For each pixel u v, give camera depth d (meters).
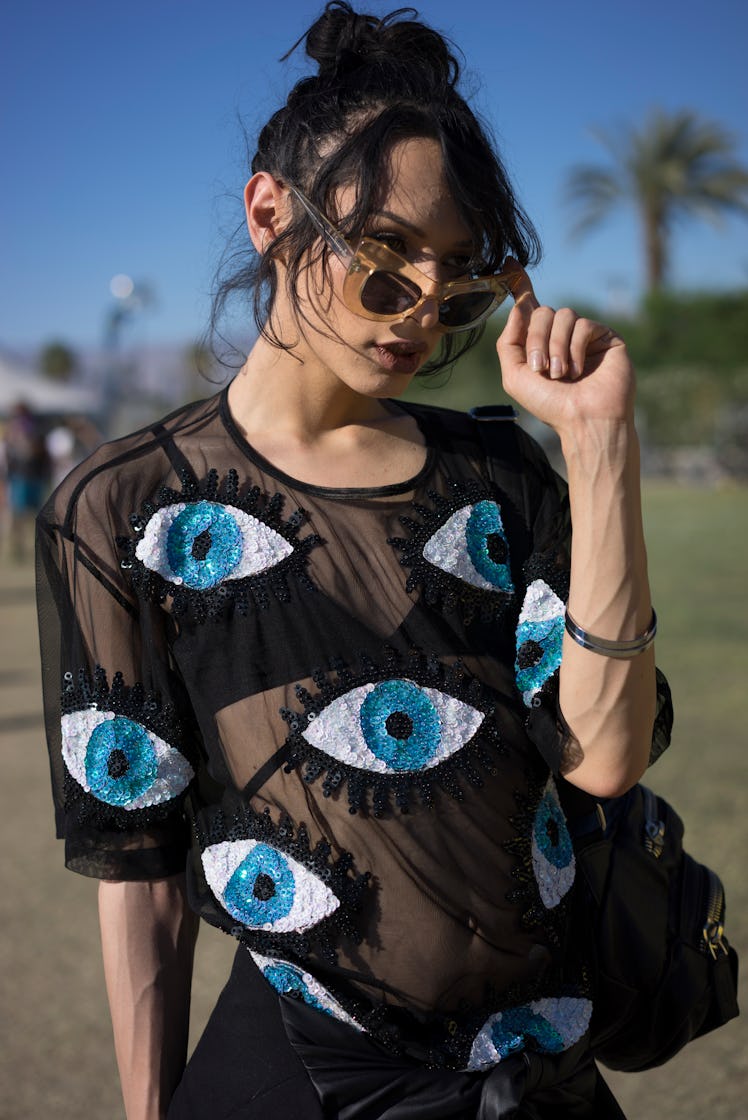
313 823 1.26
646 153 34.06
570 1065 1.30
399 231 1.26
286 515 1.32
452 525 1.37
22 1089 2.70
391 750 1.26
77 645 1.31
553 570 1.38
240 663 1.28
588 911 1.43
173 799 1.32
